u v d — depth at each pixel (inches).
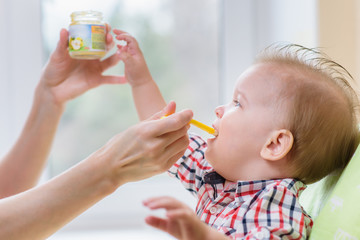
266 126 41.1
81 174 36.3
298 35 63.3
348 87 44.9
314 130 40.7
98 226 70.5
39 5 68.2
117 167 36.3
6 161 50.9
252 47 71.8
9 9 67.9
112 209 70.9
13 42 68.0
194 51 72.6
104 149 37.1
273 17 70.1
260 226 35.6
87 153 71.4
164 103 50.4
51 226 36.3
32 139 50.9
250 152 41.5
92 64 51.1
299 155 40.9
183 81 72.7
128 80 50.6
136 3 70.9
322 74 43.5
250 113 41.8
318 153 40.9
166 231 28.2
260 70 43.1
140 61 49.9
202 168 46.1
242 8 71.3
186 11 72.1
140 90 50.2
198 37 72.5
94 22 47.9
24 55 68.2
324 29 59.4
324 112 41.0
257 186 40.2
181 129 37.0
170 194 71.7
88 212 70.3
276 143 40.7
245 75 43.6
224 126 42.4
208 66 72.9
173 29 72.0
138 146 35.9
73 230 69.7
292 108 40.9
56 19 69.1
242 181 40.4
